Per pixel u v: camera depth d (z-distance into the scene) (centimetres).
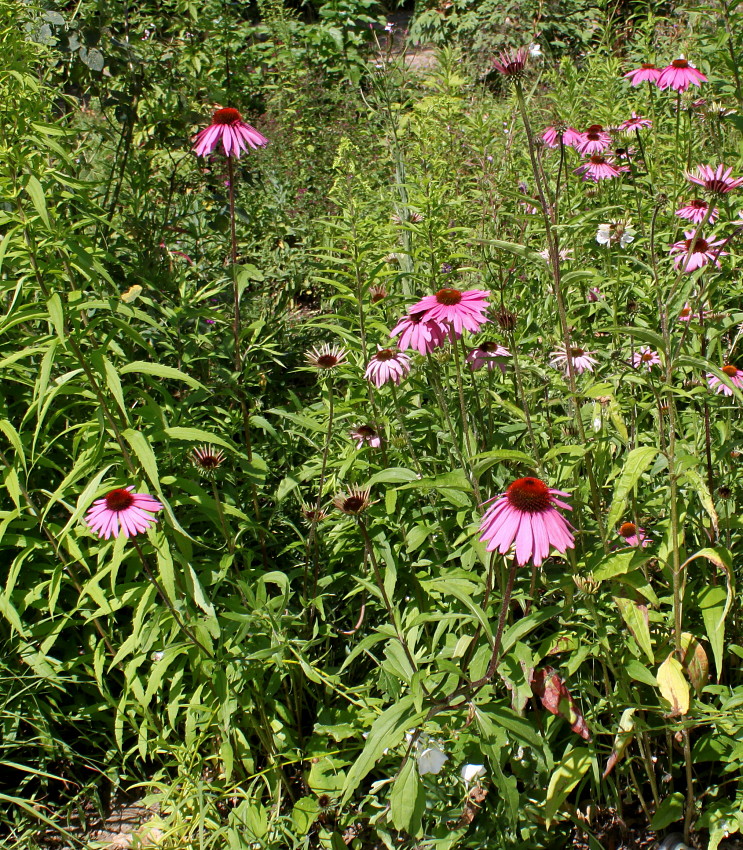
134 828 284
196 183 507
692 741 265
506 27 840
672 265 338
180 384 355
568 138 423
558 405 351
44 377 227
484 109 513
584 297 392
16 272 302
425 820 245
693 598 245
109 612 258
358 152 629
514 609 269
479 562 286
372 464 304
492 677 216
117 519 231
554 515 196
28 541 273
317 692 306
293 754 274
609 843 259
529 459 215
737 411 316
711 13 451
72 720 295
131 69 476
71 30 452
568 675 227
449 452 325
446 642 256
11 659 291
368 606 312
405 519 308
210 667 257
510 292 373
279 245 583
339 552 312
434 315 244
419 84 676
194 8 494
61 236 249
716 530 223
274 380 467
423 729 223
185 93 500
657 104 489
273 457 398
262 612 259
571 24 861
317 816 265
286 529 355
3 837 285
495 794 249
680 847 241
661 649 244
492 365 330
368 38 1079
